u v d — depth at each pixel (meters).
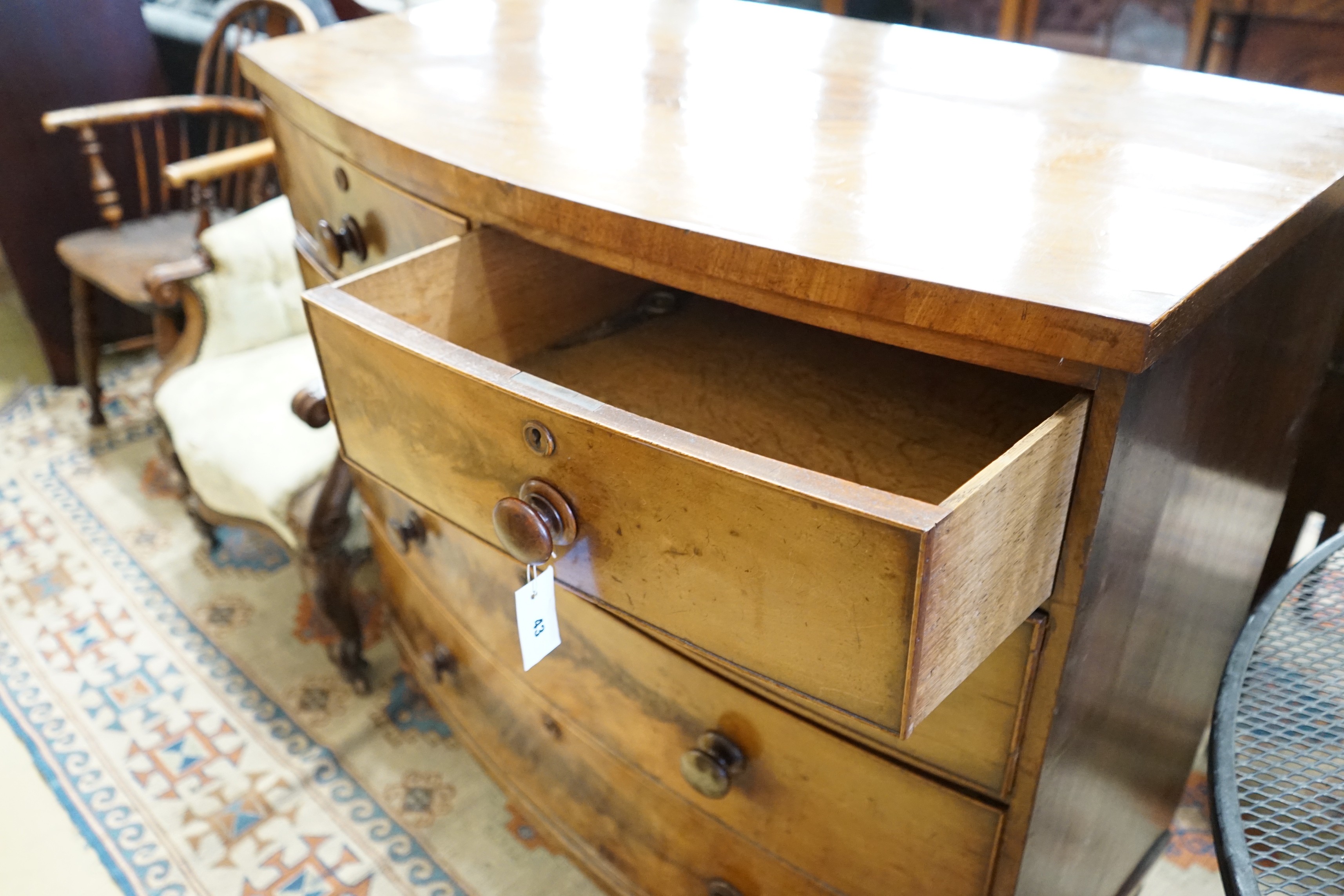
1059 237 0.58
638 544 0.56
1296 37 1.08
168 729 1.36
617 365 0.83
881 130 0.78
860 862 0.74
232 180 2.03
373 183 0.91
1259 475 0.79
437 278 0.77
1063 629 0.58
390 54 1.07
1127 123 0.78
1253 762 0.61
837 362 0.82
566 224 0.67
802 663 0.52
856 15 1.44
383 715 1.38
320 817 1.24
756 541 0.50
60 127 1.78
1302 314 0.72
